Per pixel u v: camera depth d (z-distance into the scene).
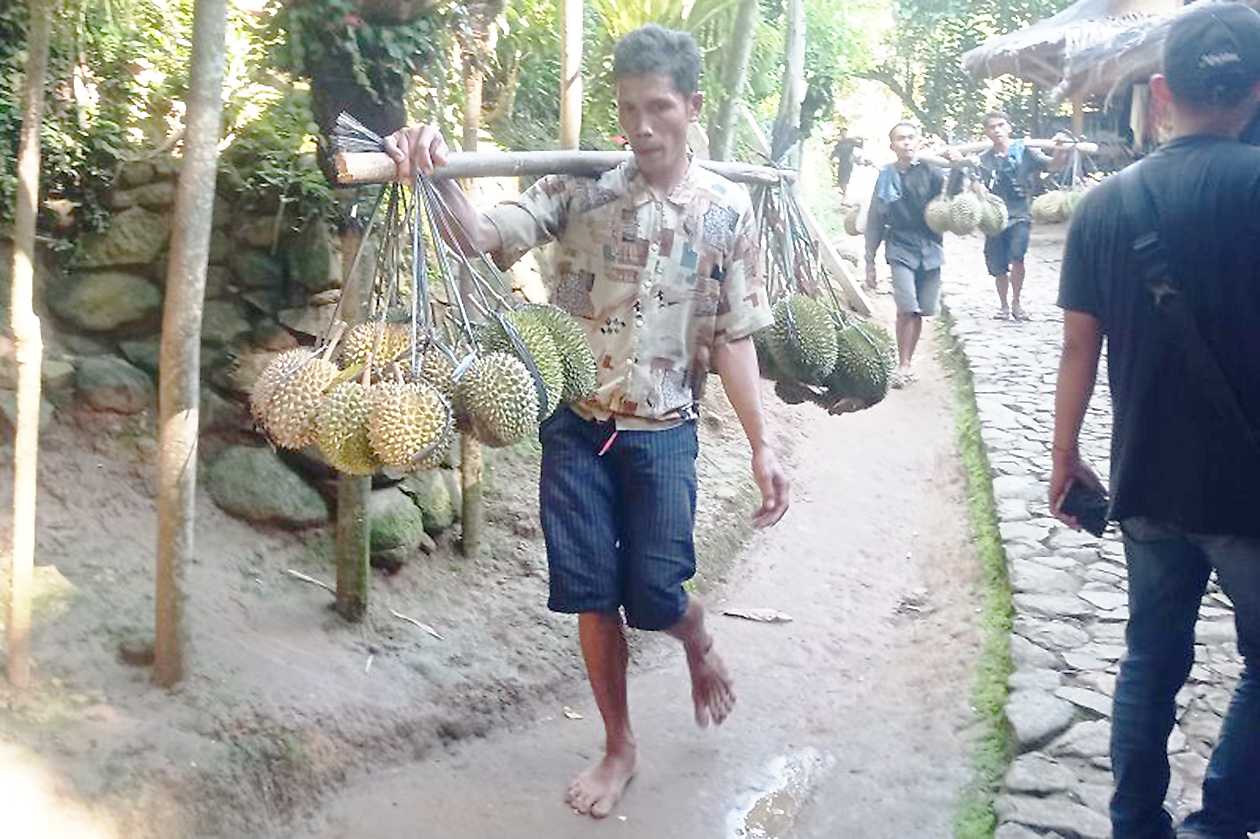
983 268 13.12
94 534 3.70
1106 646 4.11
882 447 7.06
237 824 2.94
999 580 4.85
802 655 4.40
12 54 3.89
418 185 2.40
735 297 3.10
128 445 4.00
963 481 6.36
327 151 3.45
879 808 3.36
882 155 22.70
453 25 4.08
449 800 3.26
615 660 3.25
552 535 3.07
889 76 22.16
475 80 4.62
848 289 9.23
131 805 2.77
